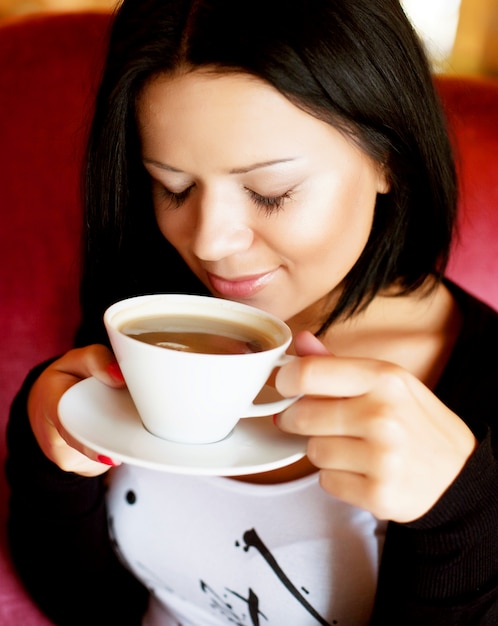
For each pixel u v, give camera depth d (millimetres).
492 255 1239
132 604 1132
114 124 851
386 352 999
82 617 1089
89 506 1001
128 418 663
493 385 896
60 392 771
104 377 714
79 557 1033
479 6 1681
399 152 836
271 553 935
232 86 681
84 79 1184
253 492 939
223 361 568
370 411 626
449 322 1024
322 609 938
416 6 1700
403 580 796
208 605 998
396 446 628
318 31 705
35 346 1184
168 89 699
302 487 926
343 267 819
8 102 1178
